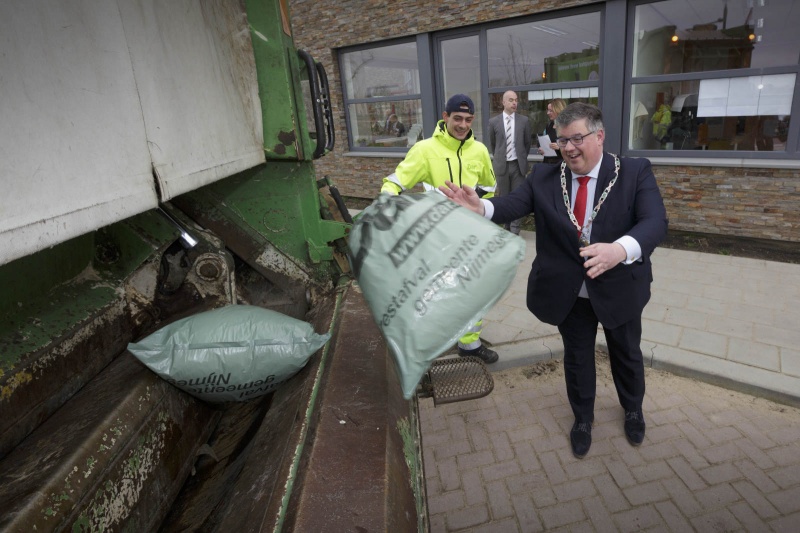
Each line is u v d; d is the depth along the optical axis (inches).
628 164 87.6
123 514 48.8
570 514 95.0
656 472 103.3
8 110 31.9
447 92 295.3
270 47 84.4
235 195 94.3
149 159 49.6
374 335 70.2
